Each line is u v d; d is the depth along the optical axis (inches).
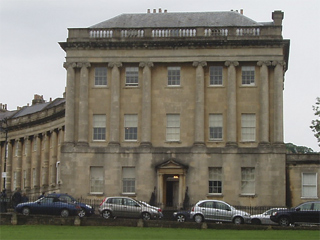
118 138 3152.1
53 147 4013.3
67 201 2571.4
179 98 3171.8
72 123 3171.8
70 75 3189.0
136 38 3174.2
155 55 3169.3
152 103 3181.6
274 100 3115.2
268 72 3139.8
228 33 3152.1
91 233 1967.3
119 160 3122.5
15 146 4562.0
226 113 3134.8
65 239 1795.0
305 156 3093.0
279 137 3088.1
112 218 2288.4
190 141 3142.2
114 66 3171.8
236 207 2839.6
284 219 2324.1
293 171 3088.1
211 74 3174.2
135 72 3201.3
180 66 3189.0
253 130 3122.5
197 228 2161.7
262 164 3068.4
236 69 3152.1
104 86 3196.4
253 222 2465.6
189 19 3371.1
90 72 3208.7
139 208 2532.0
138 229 2107.5
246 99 3134.8
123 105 3186.5
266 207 2893.7
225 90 3152.1
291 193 3078.2
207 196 3068.4
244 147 3102.9
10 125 4505.4
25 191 4311.0
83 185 3125.0
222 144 3122.5
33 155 4347.9
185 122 3154.5
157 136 3159.5
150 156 3112.7
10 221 2215.8
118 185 3110.2
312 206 2332.7
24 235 1897.1
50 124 4101.9
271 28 3139.8
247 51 3134.8
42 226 2170.3
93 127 3186.5
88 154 3139.8
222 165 3085.6
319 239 1847.9
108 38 3179.1
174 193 3181.6
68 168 3137.3
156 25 3346.5
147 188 3093.0
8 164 4562.0
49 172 4119.1
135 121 3174.2
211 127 3147.1
